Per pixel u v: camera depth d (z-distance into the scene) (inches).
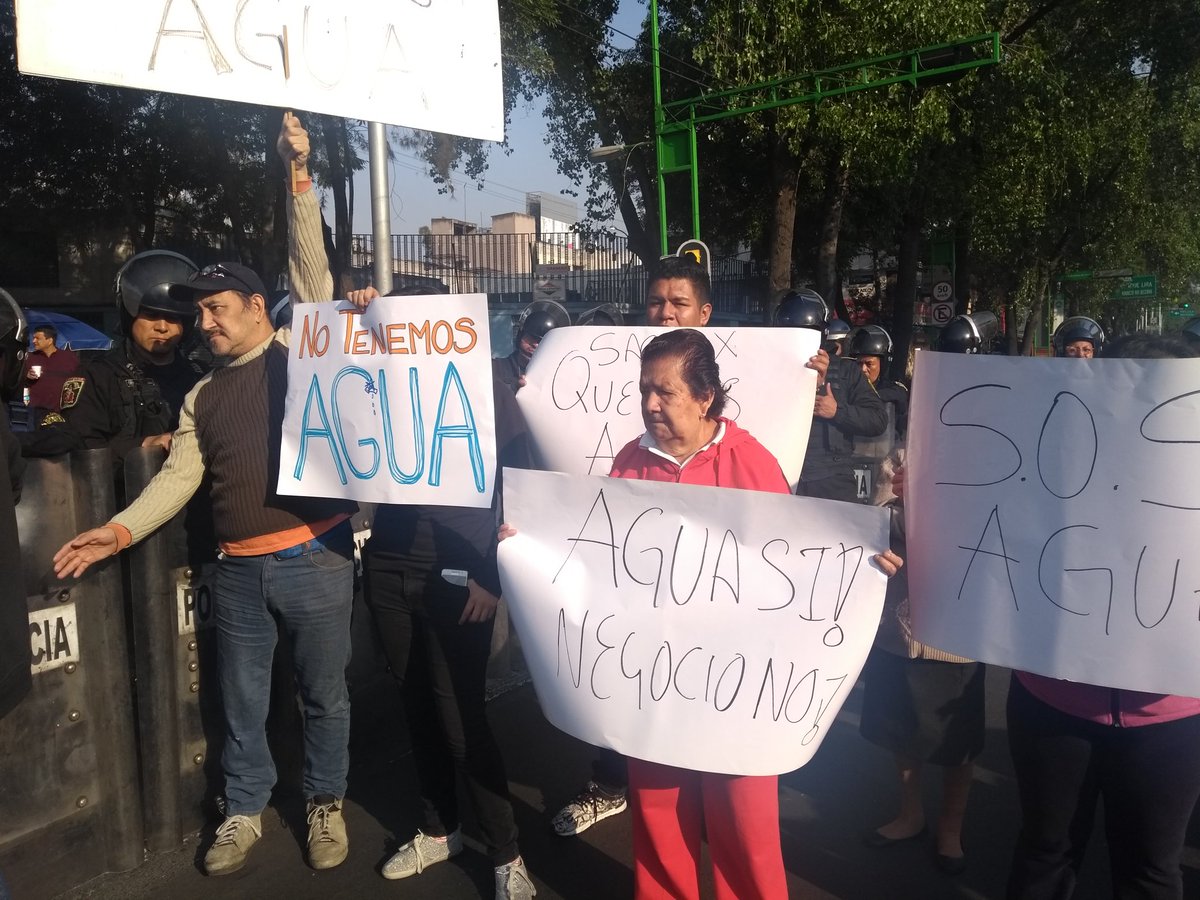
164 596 129.4
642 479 103.6
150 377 162.1
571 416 140.7
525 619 102.8
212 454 123.6
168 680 130.3
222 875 126.5
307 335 120.3
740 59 539.2
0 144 668.7
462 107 135.1
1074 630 88.4
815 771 160.2
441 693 117.2
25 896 116.7
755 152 788.0
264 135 663.1
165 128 656.4
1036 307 1078.4
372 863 130.8
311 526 125.1
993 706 188.7
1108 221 944.9
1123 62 813.2
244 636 126.5
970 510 93.3
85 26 99.7
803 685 93.8
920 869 129.7
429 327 113.1
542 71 559.5
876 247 996.6
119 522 118.9
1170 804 88.1
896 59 480.1
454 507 118.1
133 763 127.1
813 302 194.4
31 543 114.7
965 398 92.9
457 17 133.6
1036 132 654.5
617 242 981.2
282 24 115.0
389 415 115.3
